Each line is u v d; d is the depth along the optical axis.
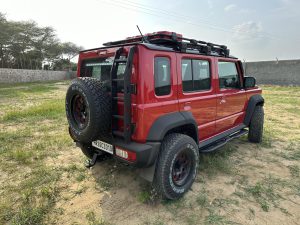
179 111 3.25
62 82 35.81
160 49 2.96
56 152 4.89
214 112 4.06
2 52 38.91
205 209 3.04
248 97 5.23
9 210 2.99
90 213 2.93
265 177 3.90
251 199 3.28
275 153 4.95
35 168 4.18
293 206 3.13
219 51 4.38
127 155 2.86
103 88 2.91
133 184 3.61
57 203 3.17
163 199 3.22
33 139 5.77
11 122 7.59
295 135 6.23
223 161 4.38
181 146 3.09
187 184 3.31
